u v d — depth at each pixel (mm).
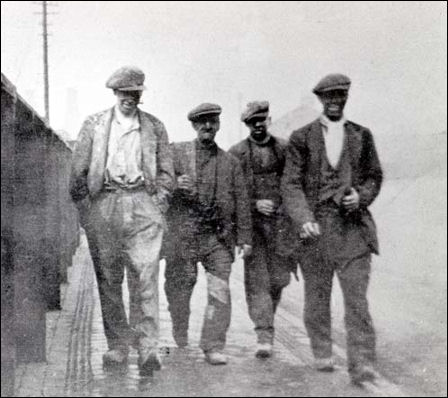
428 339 5977
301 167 5023
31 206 6031
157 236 5246
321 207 4949
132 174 5223
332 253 4926
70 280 10922
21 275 5793
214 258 5430
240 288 8773
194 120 5418
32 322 5734
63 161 10133
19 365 5648
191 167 5445
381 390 4547
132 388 4773
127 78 5223
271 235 5504
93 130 5270
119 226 5230
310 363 5199
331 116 5020
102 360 5562
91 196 5289
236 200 5445
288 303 7953
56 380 5133
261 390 4609
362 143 5020
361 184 5039
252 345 5805
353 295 4867
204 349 5297
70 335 6812
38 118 6445
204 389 4633
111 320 5414
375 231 5004
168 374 5055
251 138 5559
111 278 5379
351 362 4809
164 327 6641
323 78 5023
